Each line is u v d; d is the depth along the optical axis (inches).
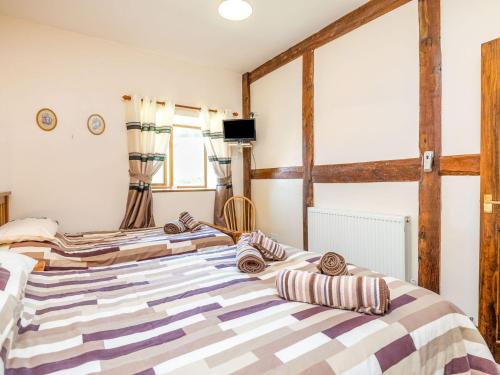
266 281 57.7
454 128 78.8
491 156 67.8
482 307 70.2
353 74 105.6
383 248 92.5
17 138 105.7
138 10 100.6
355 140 106.0
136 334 38.2
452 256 79.7
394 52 92.6
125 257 80.5
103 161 122.3
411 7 87.9
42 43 110.0
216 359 32.0
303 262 69.1
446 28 80.0
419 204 86.6
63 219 114.4
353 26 104.3
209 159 150.2
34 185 108.9
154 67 135.0
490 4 71.7
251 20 108.6
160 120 134.6
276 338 36.1
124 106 127.0
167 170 143.1
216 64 149.4
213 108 152.9
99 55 121.2
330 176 115.9
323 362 31.7
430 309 43.9
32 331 38.9
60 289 55.4
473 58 74.9
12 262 53.2
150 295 51.8
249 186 163.0
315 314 42.4
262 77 151.5
